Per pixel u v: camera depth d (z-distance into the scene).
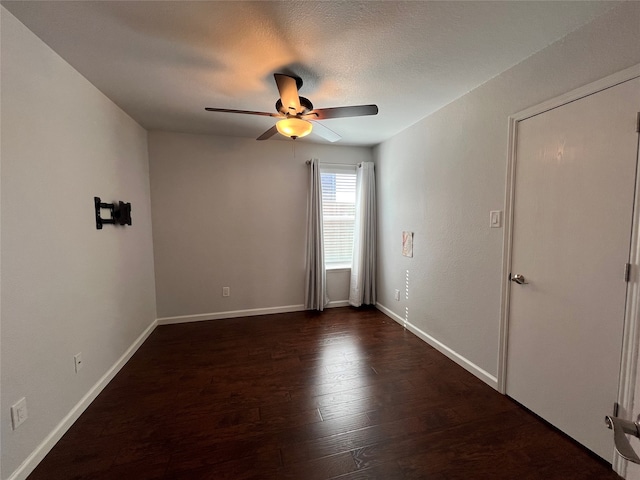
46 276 1.55
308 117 2.07
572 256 1.55
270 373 2.31
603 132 1.39
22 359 1.38
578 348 1.53
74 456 1.49
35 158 1.50
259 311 3.73
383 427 1.70
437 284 2.70
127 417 1.79
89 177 2.00
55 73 1.66
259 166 3.61
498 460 1.46
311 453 1.51
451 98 2.36
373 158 4.00
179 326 3.33
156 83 2.07
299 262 3.85
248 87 2.15
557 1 1.29
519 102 1.82
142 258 2.97
